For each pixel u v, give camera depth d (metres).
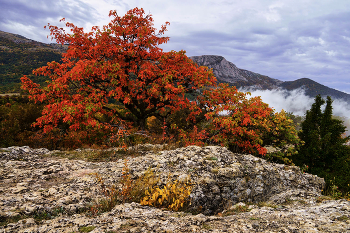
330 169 13.27
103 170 6.59
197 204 5.06
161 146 10.45
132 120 14.65
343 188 10.75
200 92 14.78
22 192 4.86
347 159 12.84
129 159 7.79
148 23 13.55
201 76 12.96
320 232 2.90
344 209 3.96
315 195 6.35
